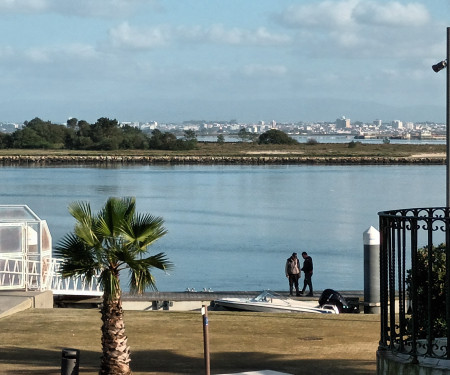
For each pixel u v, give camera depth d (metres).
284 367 19.08
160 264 17.53
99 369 18.70
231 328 24.52
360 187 130.00
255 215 87.94
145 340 22.58
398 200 106.56
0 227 29.11
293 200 107.50
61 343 22.17
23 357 20.28
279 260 55.81
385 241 13.84
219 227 76.38
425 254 16.41
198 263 54.12
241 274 49.78
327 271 51.34
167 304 33.09
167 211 91.81
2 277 29.23
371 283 31.22
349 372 18.44
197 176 160.12
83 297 32.66
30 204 96.50
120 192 117.50
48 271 30.38
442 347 13.86
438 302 16.05
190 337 23.06
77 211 17.41
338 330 24.20
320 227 76.69
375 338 22.83
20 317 25.73
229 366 19.20
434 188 127.25
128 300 32.97
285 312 29.23
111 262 17.30
